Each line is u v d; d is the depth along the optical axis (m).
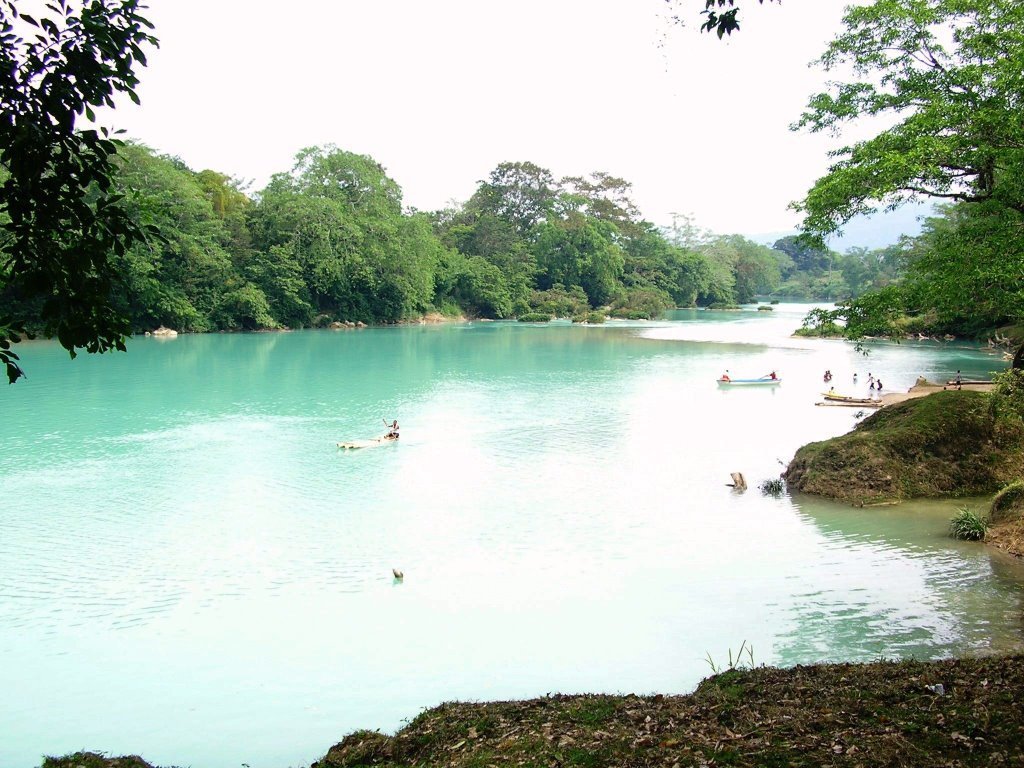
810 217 15.62
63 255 5.73
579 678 11.18
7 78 5.46
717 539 17.53
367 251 87.44
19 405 35.00
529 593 14.49
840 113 15.82
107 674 11.57
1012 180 13.28
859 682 8.21
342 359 55.22
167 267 73.31
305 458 25.70
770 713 7.47
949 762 6.02
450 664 11.72
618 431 30.33
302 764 9.12
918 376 46.44
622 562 16.06
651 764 6.49
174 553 16.81
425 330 85.38
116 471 23.81
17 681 11.38
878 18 14.91
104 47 5.64
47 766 7.57
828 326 17.14
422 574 15.54
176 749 9.55
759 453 26.58
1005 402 19.36
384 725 10.00
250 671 11.61
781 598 13.97
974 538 17.17
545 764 6.71
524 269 113.06
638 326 93.50
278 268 80.31
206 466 24.48
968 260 14.31
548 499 20.94
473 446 27.61
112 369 47.72
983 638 11.96
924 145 13.34
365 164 92.31
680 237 181.75
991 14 14.47
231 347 62.97
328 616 13.58
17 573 15.68
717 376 46.84
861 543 17.08
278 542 17.50
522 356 58.19
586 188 134.62
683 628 12.78
